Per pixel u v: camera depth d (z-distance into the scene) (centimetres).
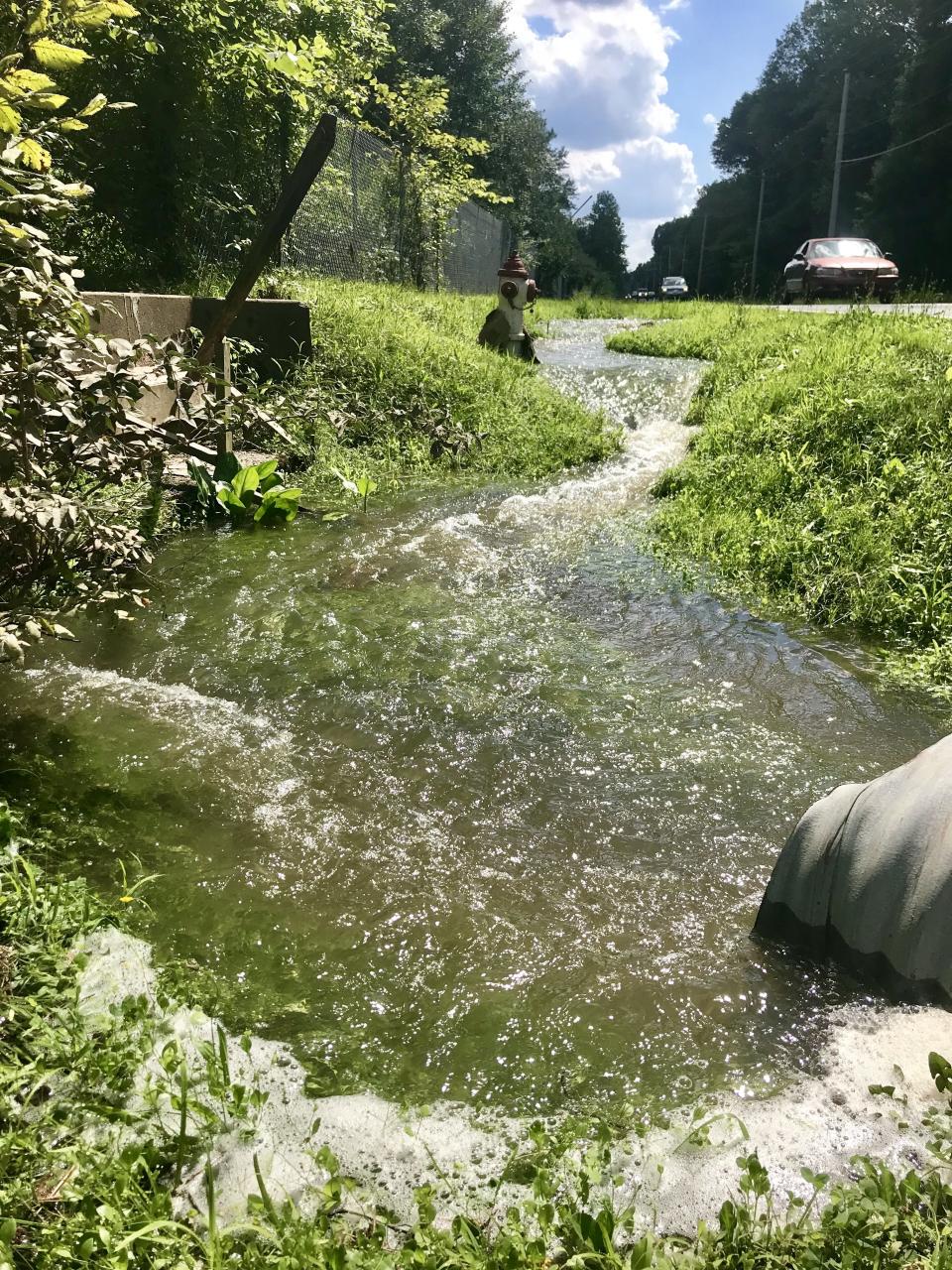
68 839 257
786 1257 139
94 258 902
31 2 249
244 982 208
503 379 902
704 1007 203
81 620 406
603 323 1644
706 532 572
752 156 7794
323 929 227
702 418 862
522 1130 171
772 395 759
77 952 207
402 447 764
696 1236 147
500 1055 190
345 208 1469
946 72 3806
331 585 466
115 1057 173
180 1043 184
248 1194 152
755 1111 173
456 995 206
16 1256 134
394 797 288
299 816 275
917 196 3969
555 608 458
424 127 1683
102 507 452
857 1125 167
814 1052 189
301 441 708
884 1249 138
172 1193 152
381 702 346
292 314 780
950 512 531
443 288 2028
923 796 205
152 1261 135
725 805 290
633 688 373
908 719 357
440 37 3947
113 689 348
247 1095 172
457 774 302
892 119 4172
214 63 956
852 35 6138
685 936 228
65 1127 160
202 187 1052
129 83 884
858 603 468
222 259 1128
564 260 5884
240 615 421
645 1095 179
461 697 355
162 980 204
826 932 213
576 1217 145
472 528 588
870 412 648
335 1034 194
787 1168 159
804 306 1627
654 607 468
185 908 232
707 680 385
